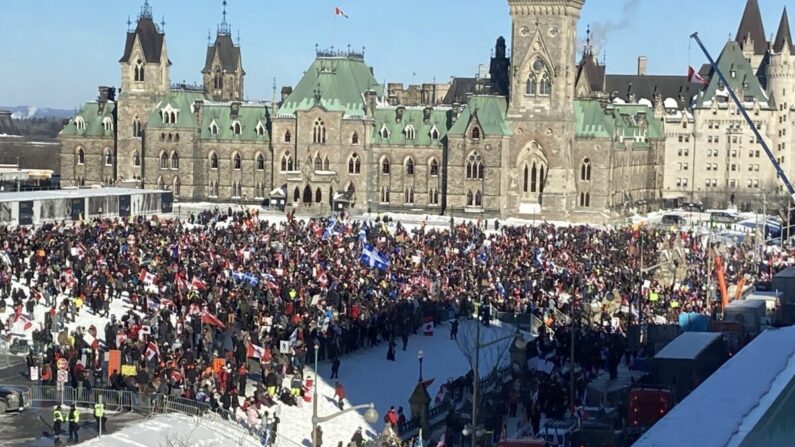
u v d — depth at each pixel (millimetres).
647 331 124375
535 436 88250
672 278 158250
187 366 97500
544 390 99062
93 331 106688
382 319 125000
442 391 103688
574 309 116125
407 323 125625
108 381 99875
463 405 98500
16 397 94625
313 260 147625
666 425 55000
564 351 115188
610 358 110312
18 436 87438
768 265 174375
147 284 131250
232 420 91500
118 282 129250
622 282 150250
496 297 139250
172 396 93438
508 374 113688
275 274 135250
